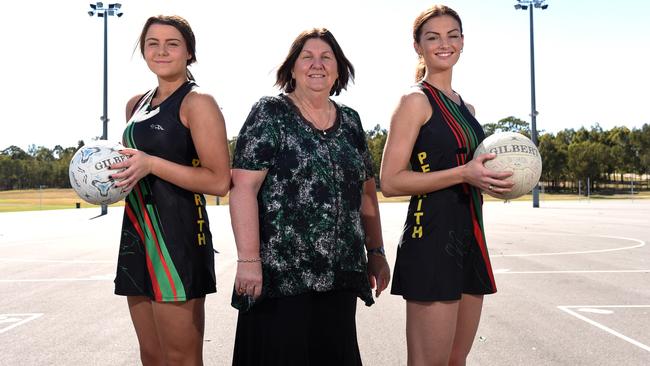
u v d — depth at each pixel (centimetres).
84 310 726
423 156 333
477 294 338
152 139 327
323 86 330
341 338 332
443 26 337
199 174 326
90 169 309
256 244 313
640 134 10962
